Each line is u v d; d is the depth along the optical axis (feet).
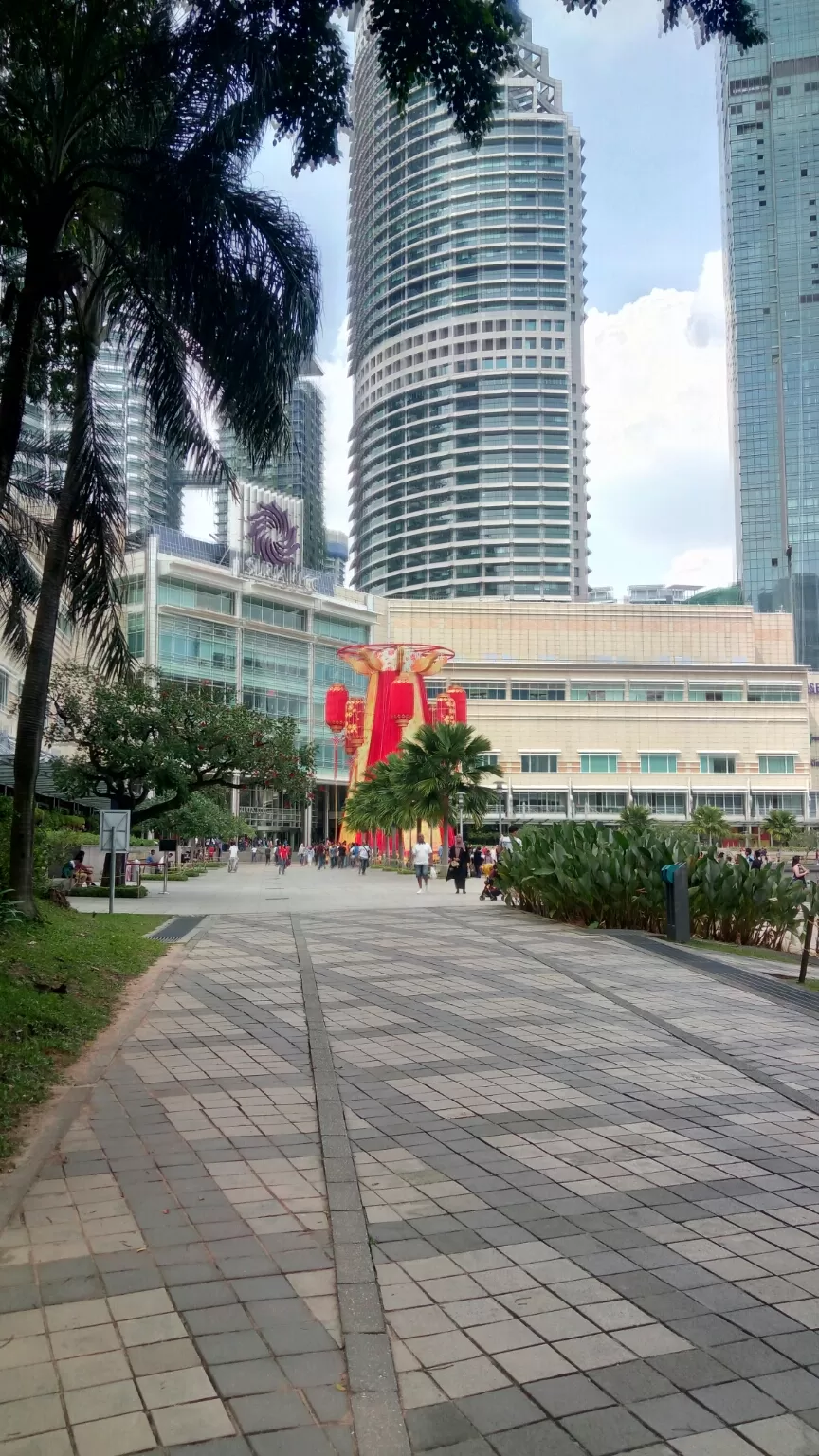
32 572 48.03
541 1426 9.00
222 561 260.83
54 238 32.94
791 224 448.65
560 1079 22.02
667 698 315.58
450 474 423.23
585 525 421.59
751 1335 10.67
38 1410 9.10
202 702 83.66
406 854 176.86
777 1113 19.45
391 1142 17.37
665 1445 8.76
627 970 37.58
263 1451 8.58
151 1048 24.48
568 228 432.25
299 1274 11.99
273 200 32.45
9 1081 20.16
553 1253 12.70
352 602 306.14
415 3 23.98
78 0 29.94
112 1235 13.08
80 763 84.74
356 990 33.32
